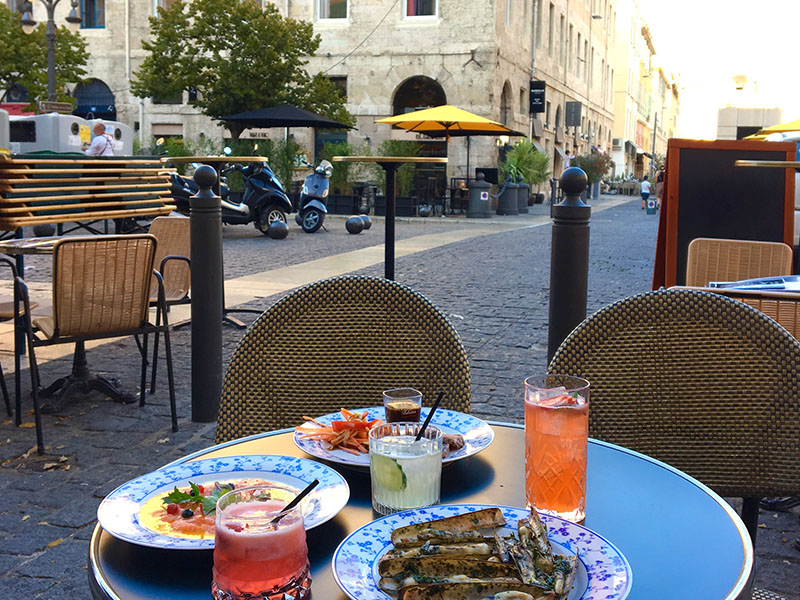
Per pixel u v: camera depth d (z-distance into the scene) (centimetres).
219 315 479
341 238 1672
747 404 211
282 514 110
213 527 135
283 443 181
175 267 632
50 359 629
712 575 120
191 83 2558
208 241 470
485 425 181
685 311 216
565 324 365
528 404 139
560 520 126
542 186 3819
